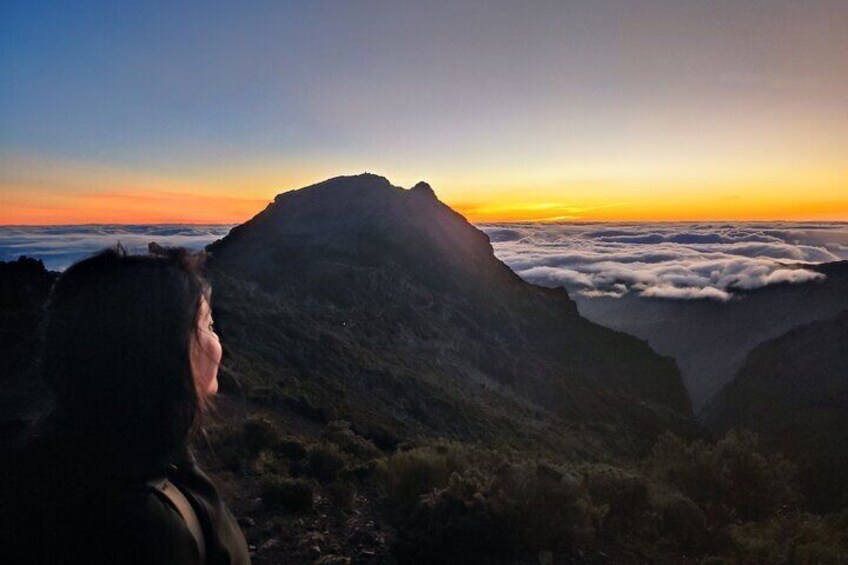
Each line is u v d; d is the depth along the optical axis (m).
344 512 7.89
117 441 1.25
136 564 1.18
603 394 59.72
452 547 6.42
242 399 16.53
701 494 10.09
